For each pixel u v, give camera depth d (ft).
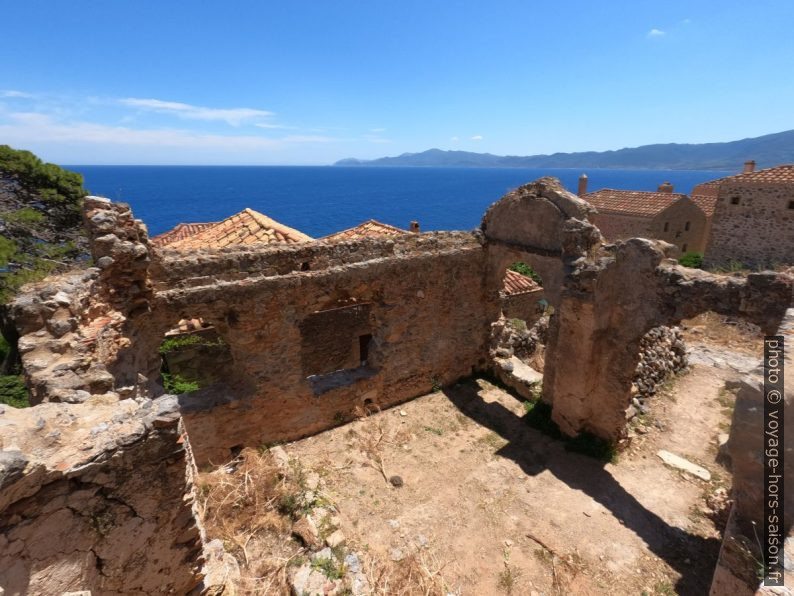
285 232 47.19
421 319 42.73
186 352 46.24
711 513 30.27
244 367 33.76
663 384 46.42
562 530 28.91
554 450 37.29
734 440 17.53
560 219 37.93
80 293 22.31
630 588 25.09
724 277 28.96
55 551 11.92
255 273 33.68
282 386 35.70
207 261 31.71
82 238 73.51
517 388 46.44
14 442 11.47
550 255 38.99
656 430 39.68
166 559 15.06
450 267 43.19
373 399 42.11
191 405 32.58
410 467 34.83
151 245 29.53
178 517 14.88
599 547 27.66
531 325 70.90
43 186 69.92
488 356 49.75
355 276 36.55
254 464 29.84
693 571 26.17
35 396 17.94
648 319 32.76
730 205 86.22
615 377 35.47
